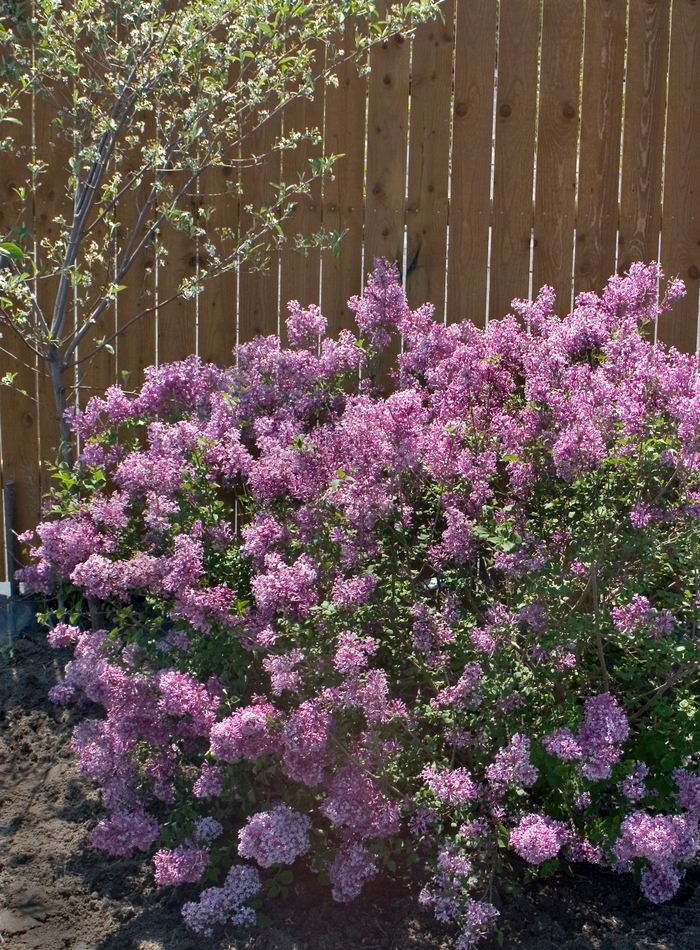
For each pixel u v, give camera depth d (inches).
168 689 115.0
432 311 165.3
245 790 126.3
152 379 156.4
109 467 181.3
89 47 169.3
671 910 114.6
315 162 160.1
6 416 197.3
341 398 163.6
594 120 169.9
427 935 112.6
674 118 168.7
